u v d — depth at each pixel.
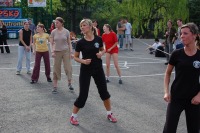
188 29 4.19
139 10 35.56
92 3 44.72
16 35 32.84
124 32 23.09
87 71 6.27
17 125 6.34
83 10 47.94
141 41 33.62
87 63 6.11
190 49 4.26
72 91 9.35
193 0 43.22
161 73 12.78
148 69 13.80
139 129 6.15
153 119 6.78
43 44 10.52
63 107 7.65
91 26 6.28
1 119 6.71
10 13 34.62
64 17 46.09
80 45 6.23
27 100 8.30
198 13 42.91
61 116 6.94
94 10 46.50
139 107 7.70
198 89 4.27
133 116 6.97
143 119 6.77
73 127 6.23
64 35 9.10
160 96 8.83
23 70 13.26
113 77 11.81
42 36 10.53
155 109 7.54
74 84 10.36
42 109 7.47
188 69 4.23
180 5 34.69
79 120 6.66
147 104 7.98
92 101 8.19
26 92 9.23
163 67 14.44
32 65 14.68
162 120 6.72
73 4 43.94
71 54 9.38
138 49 23.66
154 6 35.47
